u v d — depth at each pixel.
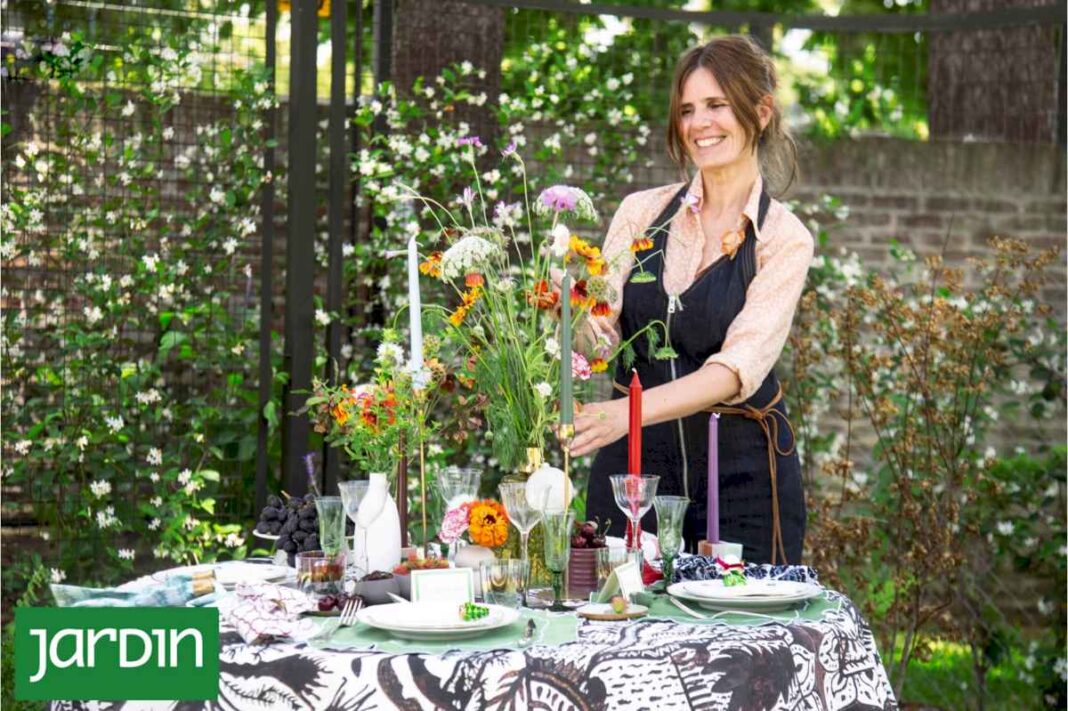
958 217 5.10
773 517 2.99
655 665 1.79
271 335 4.30
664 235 3.09
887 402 4.69
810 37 7.15
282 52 5.50
